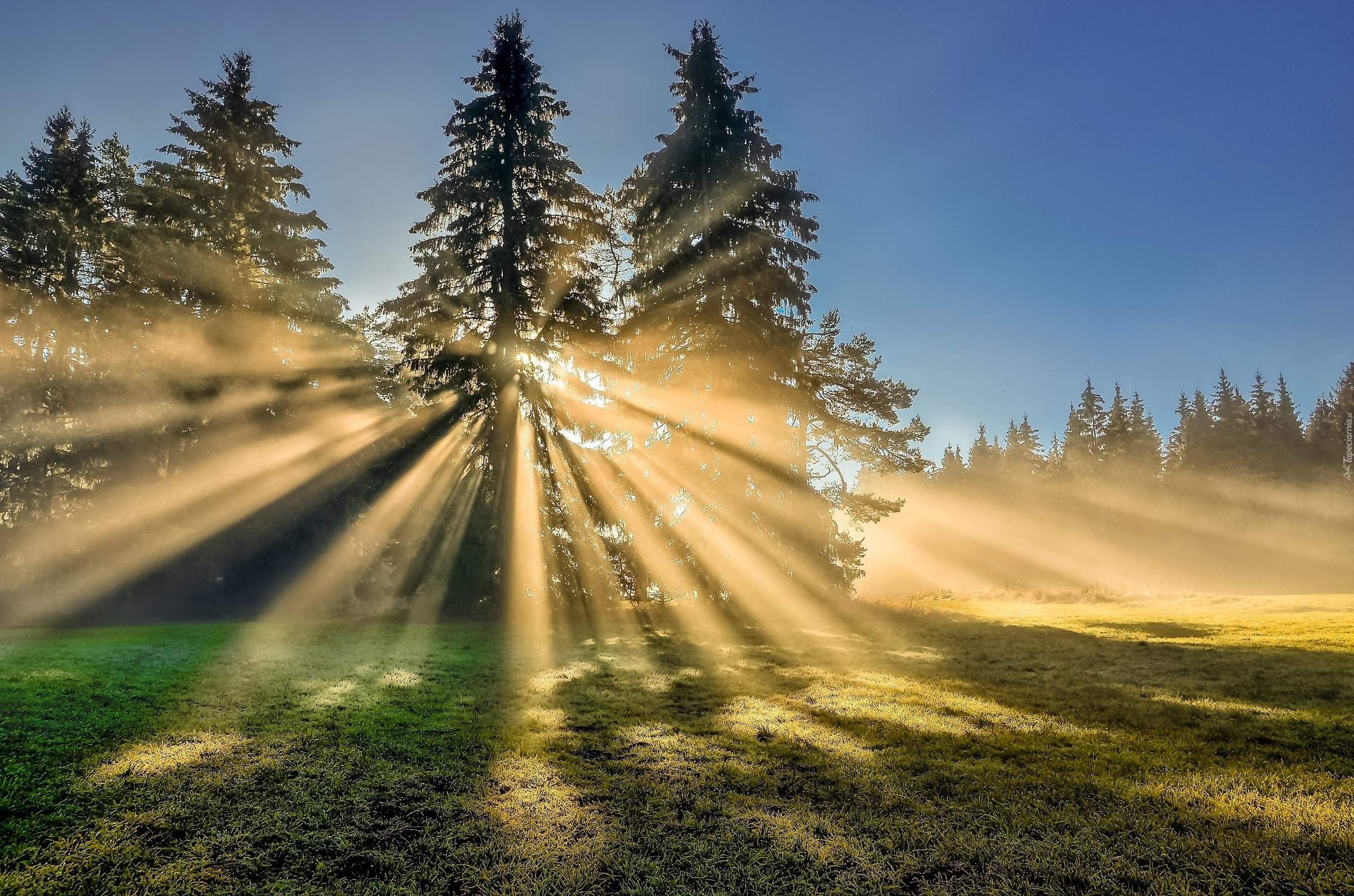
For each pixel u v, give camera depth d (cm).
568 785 474
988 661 992
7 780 458
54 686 738
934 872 354
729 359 1828
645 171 2128
